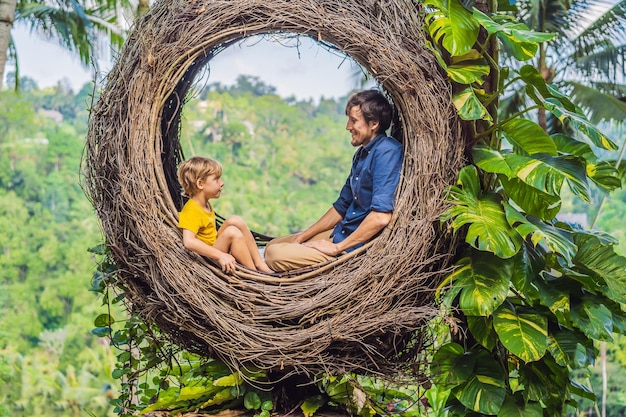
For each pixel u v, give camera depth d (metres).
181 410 3.25
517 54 3.03
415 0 3.08
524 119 2.99
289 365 2.97
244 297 2.88
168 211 2.93
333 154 26.91
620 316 3.31
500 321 2.98
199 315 2.87
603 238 3.35
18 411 17.31
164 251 2.87
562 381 3.17
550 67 9.77
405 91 2.90
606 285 3.19
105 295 3.31
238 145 25.11
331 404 3.33
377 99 3.19
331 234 3.43
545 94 3.11
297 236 3.56
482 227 2.81
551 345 3.06
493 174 3.17
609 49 9.45
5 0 6.57
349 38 2.90
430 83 2.92
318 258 3.00
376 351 2.94
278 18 2.92
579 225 3.55
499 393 2.99
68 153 24.25
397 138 3.48
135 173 2.89
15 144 23.94
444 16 2.93
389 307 2.89
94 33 10.03
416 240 2.86
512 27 2.94
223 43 3.15
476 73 2.92
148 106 2.93
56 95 27.22
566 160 2.99
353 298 2.86
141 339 3.36
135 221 2.88
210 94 26.17
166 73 2.94
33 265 21.91
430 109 2.89
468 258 3.02
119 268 3.06
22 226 22.33
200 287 2.87
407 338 3.05
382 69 2.89
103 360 18.28
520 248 3.04
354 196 3.23
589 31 9.43
